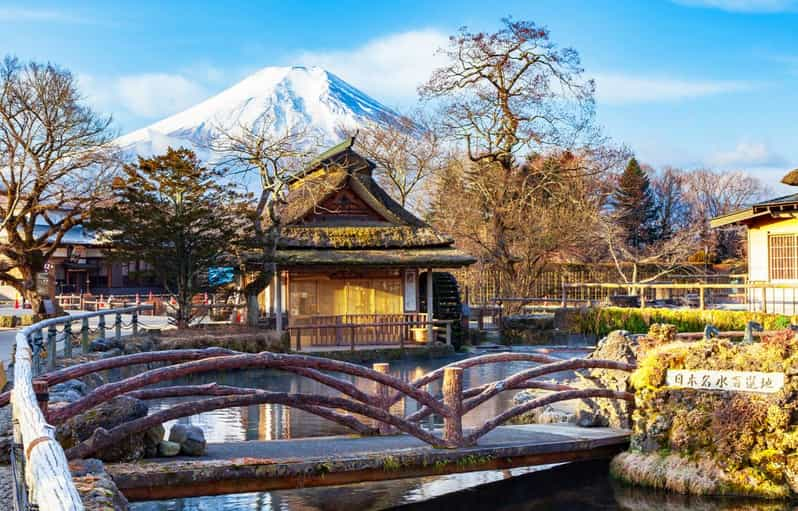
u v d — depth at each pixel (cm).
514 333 3716
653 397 1230
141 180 3128
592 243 5275
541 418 1552
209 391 1073
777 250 2984
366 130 5659
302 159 3569
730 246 7706
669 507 1105
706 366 1200
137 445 1018
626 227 7050
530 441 1191
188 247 3173
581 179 5097
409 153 5516
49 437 406
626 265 5362
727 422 1155
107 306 4606
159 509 1105
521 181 5062
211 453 1071
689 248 5656
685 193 9238
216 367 1021
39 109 3466
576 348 3366
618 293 4875
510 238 4891
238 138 3422
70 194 3678
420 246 3544
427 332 3391
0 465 872
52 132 3450
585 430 1312
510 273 4822
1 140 3481
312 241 3425
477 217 4931
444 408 1132
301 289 3428
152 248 3095
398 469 1063
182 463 987
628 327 3431
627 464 1203
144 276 3266
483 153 5081
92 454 984
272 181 3297
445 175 5247
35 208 3578
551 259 5341
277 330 3094
